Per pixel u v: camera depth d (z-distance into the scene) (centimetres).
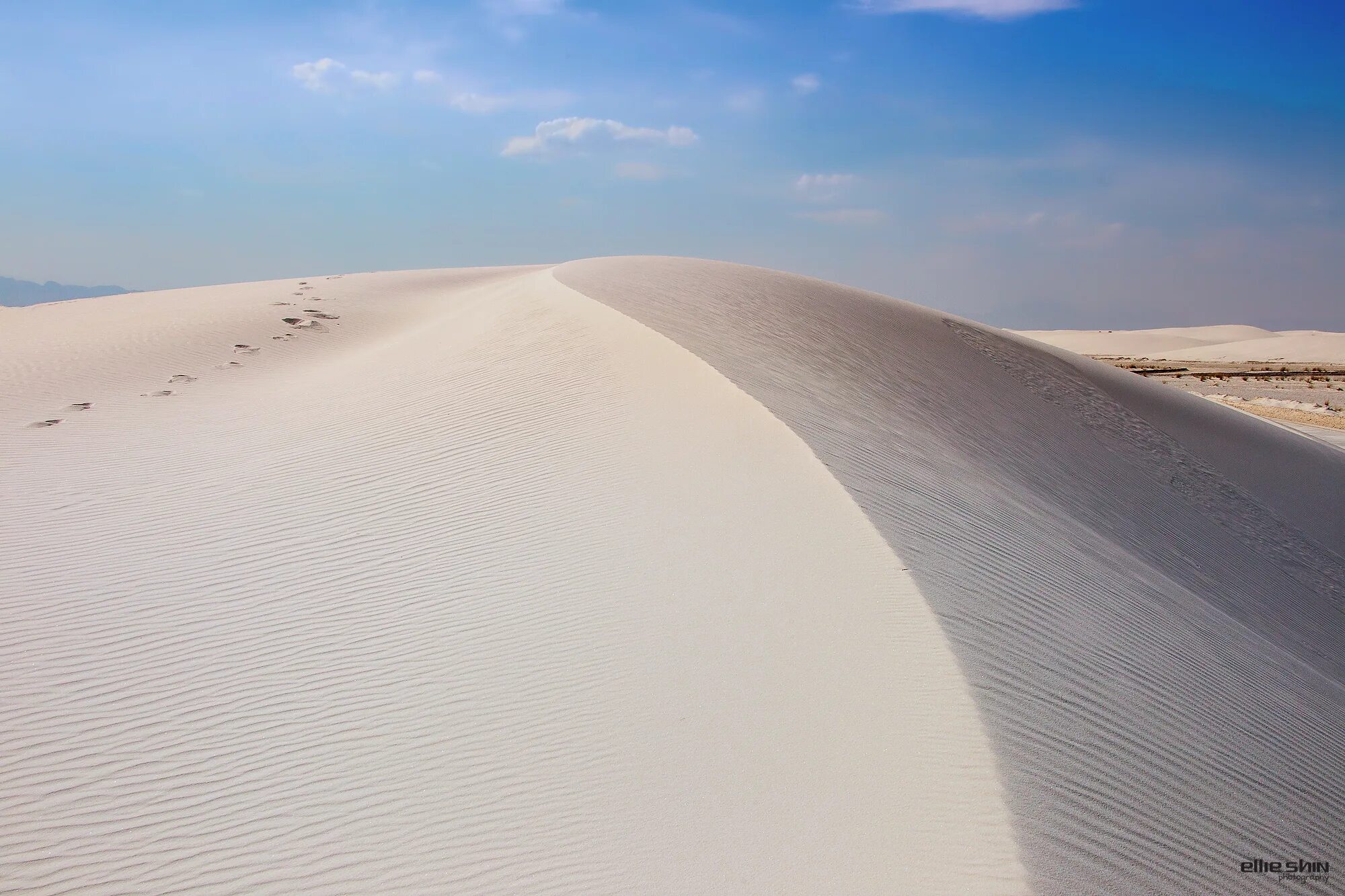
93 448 1389
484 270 4566
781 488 883
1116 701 611
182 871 502
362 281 3816
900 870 418
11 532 1022
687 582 728
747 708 560
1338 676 1112
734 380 1259
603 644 661
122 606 825
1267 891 472
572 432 1146
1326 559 1744
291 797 552
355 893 470
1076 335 11425
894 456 1116
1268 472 2256
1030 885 402
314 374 1967
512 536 880
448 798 531
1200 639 852
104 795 570
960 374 2153
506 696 621
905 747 504
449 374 1545
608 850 465
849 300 2631
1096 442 1994
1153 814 496
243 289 3631
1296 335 9775
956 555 786
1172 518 1628
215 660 724
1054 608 742
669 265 2919
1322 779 635
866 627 628
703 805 486
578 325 1742
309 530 968
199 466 1252
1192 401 2784
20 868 512
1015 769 485
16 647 758
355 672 685
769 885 422
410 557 870
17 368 2098
